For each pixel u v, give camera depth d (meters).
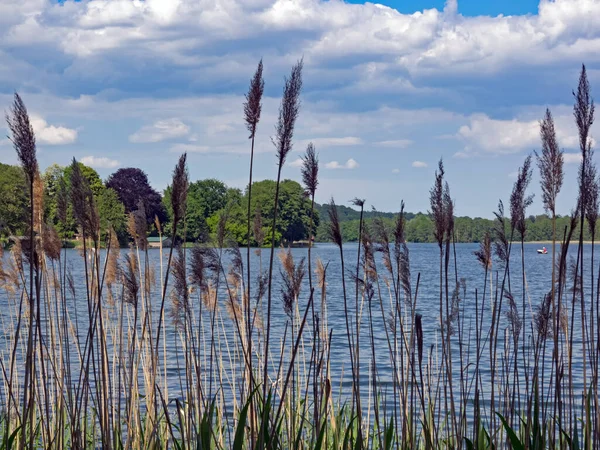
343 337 16.59
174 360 12.24
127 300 6.66
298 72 4.97
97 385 6.04
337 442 6.56
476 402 6.11
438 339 15.24
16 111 4.74
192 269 6.47
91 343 5.64
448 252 6.37
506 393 7.04
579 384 10.58
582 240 5.70
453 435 6.24
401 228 6.60
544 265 56.81
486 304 17.47
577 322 15.04
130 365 6.98
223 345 12.97
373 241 6.66
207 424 5.18
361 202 6.68
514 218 6.54
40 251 5.77
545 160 5.53
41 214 5.97
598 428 5.89
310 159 5.62
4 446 5.64
